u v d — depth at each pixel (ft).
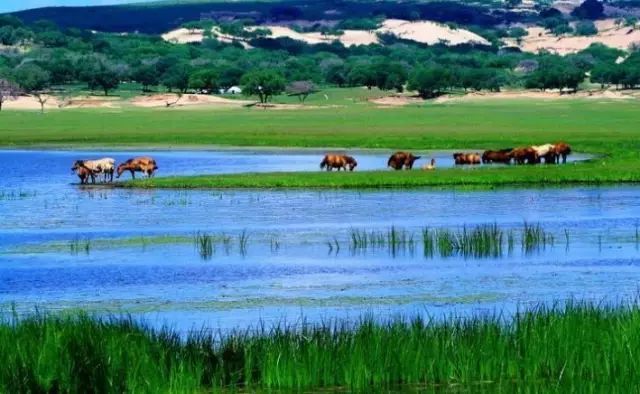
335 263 280.92
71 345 151.74
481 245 296.92
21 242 322.14
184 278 260.62
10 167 625.82
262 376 149.89
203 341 165.17
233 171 575.38
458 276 259.80
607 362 145.69
